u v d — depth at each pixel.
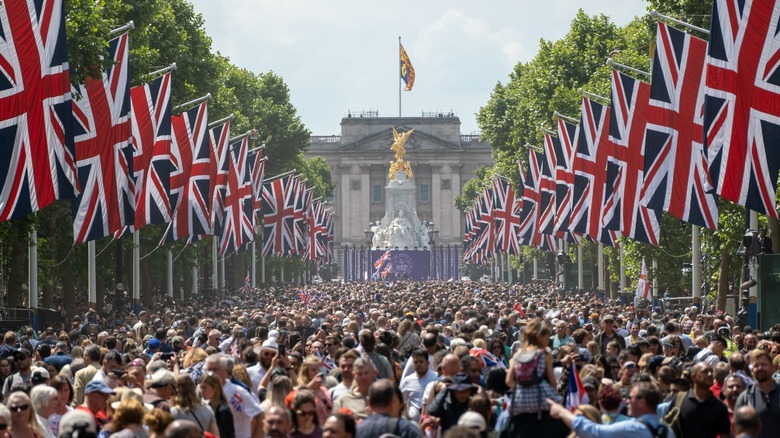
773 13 46.88
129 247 91.38
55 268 90.75
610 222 67.19
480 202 178.00
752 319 62.06
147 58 85.69
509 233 134.12
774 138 47.19
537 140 145.62
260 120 181.38
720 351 36.97
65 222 84.69
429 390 28.73
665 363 32.59
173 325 59.38
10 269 73.81
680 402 25.94
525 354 23.00
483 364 32.84
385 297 114.12
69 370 31.61
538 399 22.75
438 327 44.53
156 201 69.12
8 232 61.94
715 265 83.56
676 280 93.75
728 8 47.28
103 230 57.03
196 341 44.38
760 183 47.38
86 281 108.88
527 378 22.86
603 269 130.38
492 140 188.00
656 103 57.72
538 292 129.50
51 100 46.59
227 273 168.88
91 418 21.75
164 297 117.50
